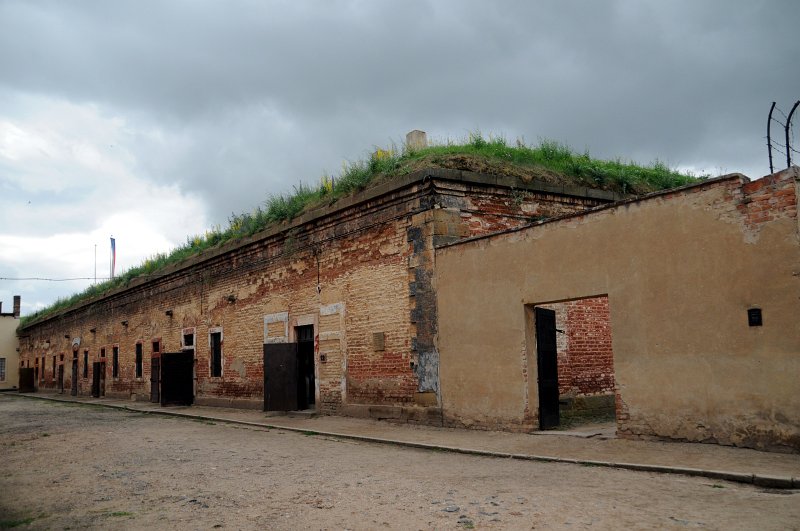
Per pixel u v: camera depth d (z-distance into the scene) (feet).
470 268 40.37
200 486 25.79
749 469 23.34
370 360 48.39
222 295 71.97
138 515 21.29
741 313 27.27
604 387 47.37
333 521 19.42
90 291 124.26
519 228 37.29
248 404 65.26
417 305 44.09
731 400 27.35
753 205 27.25
